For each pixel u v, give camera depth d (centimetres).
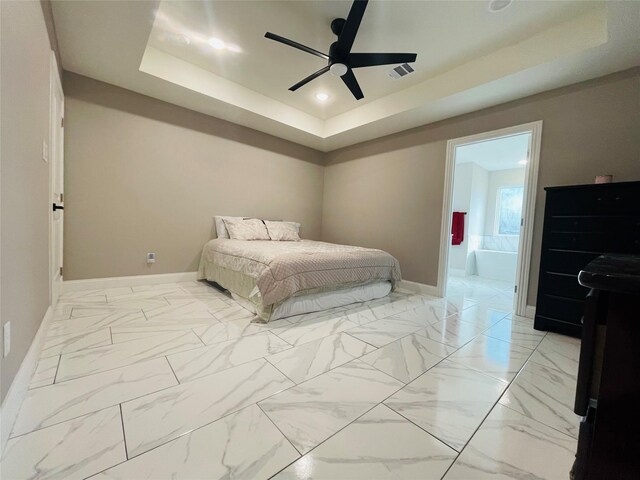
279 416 119
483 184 602
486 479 92
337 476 92
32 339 143
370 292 312
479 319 262
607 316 41
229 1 210
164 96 318
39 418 110
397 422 118
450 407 130
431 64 276
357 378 151
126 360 159
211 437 105
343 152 479
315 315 253
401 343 200
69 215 279
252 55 279
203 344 183
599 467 42
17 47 114
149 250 331
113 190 303
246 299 258
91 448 97
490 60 256
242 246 296
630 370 40
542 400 137
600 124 238
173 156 343
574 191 222
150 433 106
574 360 180
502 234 611
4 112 99
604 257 61
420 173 371
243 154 406
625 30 183
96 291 293
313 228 505
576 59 216
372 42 247
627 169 225
